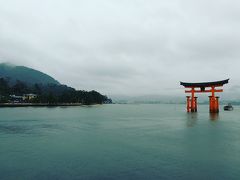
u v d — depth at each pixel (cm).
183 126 4009
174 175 1405
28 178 1341
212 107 6800
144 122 4941
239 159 1752
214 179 1346
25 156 1825
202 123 4494
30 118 5756
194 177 1370
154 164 1619
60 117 6209
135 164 1619
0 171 1459
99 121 5162
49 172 1444
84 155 1862
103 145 2277
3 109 10900
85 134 3052
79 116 6725
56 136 2862
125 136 2873
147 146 2225
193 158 1777
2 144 2314
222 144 2320
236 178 1361
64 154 1897
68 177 1361
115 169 1509
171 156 1841
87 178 1345
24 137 2775
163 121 5216
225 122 4662
